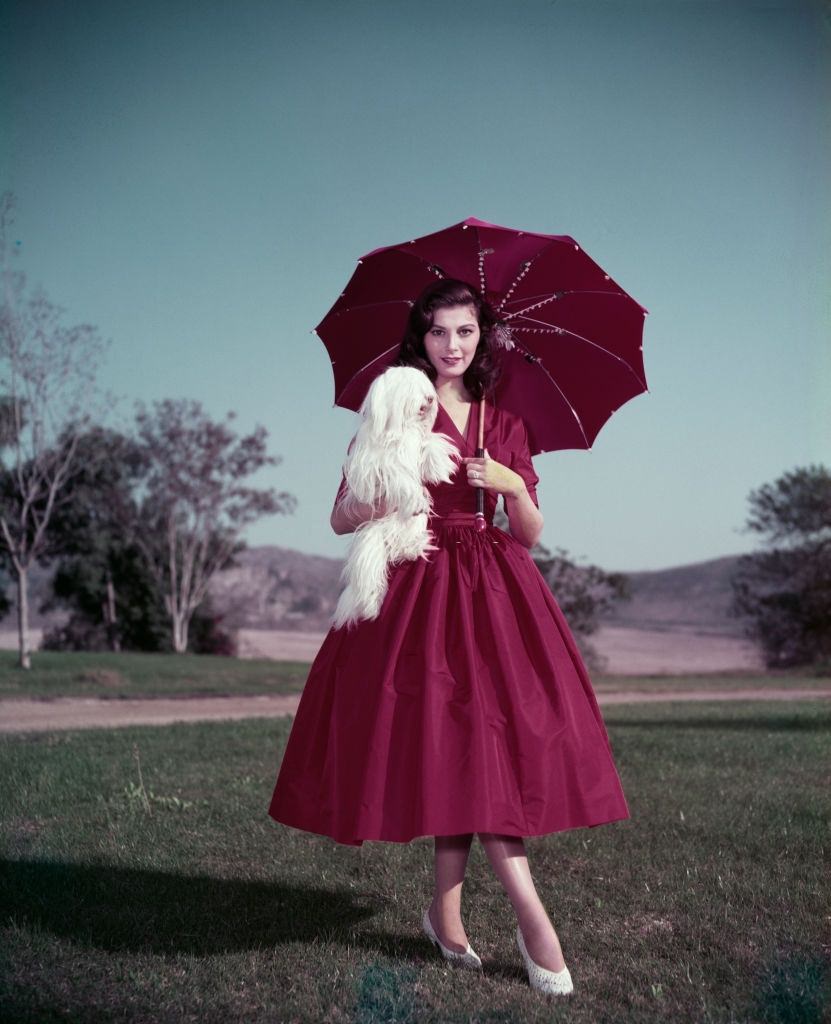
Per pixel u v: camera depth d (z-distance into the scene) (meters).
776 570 34.72
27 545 30.59
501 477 2.88
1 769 5.99
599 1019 2.49
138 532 35.28
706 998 2.62
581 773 2.65
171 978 2.73
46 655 25.02
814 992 2.63
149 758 6.64
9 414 25.09
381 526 2.84
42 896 3.39
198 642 37.09
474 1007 2.54
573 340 3.22
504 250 3.01
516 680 2.68
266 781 5.69
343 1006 2.56
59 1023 2.43
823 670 28.78
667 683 21.34
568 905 3.41
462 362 3.02
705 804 5.01
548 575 27.25
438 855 2.90
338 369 3.41
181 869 3.79
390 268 3.13
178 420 34.75
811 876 3.72
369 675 2.74
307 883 3.66
